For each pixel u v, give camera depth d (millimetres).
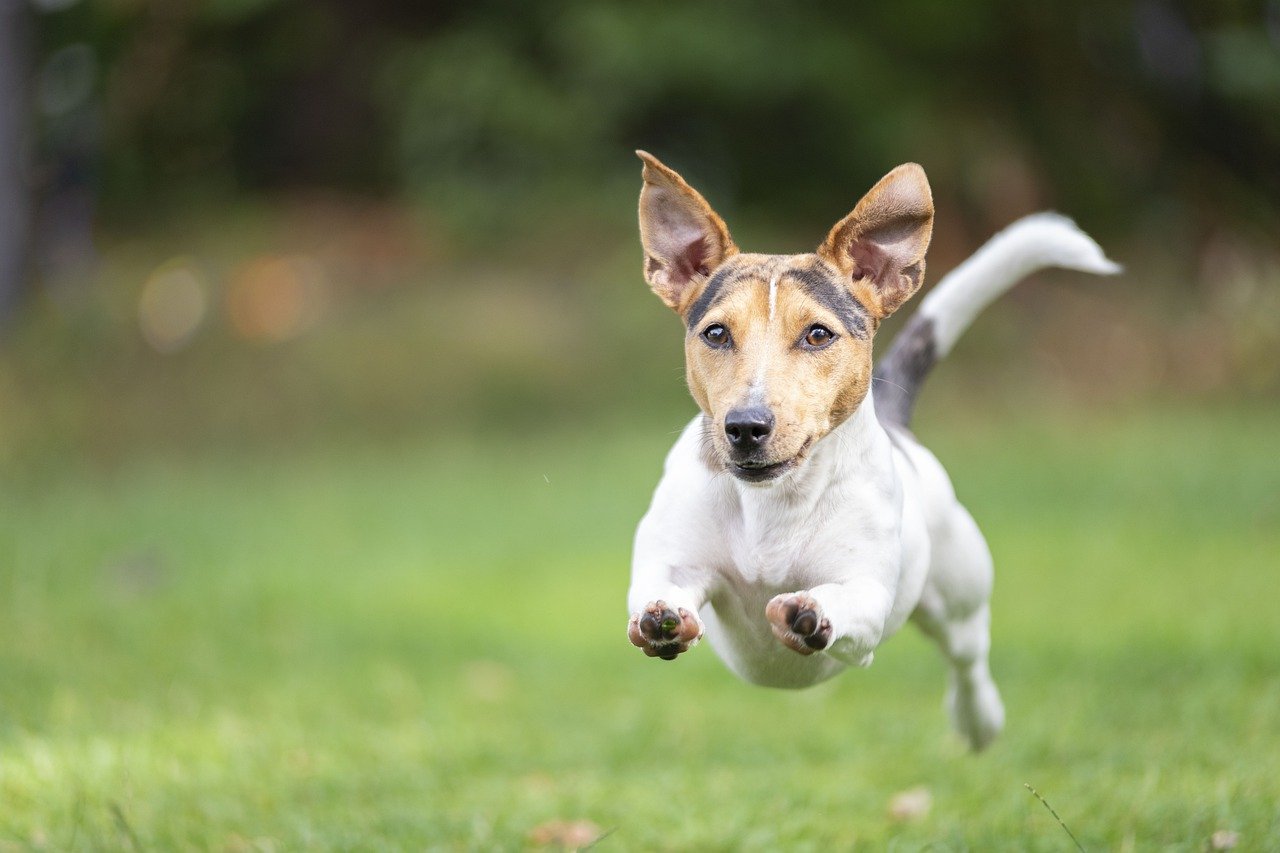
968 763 7230
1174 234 24438
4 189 21531
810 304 5133
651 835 6227
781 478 4941
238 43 24734
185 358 19688
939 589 6047
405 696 8898
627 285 20875
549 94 22781
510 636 10586
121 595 11172
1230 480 14453
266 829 6262
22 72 21844
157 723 7852
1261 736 7258
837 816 6531
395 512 14773
